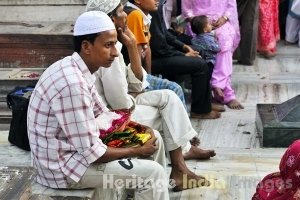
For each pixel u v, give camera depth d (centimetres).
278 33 992
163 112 529
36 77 684
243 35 928
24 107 490
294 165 392
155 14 688
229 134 682
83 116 403
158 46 696
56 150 412
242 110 762
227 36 786
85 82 409
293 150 396
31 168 404
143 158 459
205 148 643
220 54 777
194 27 774
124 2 637
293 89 834
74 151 415
